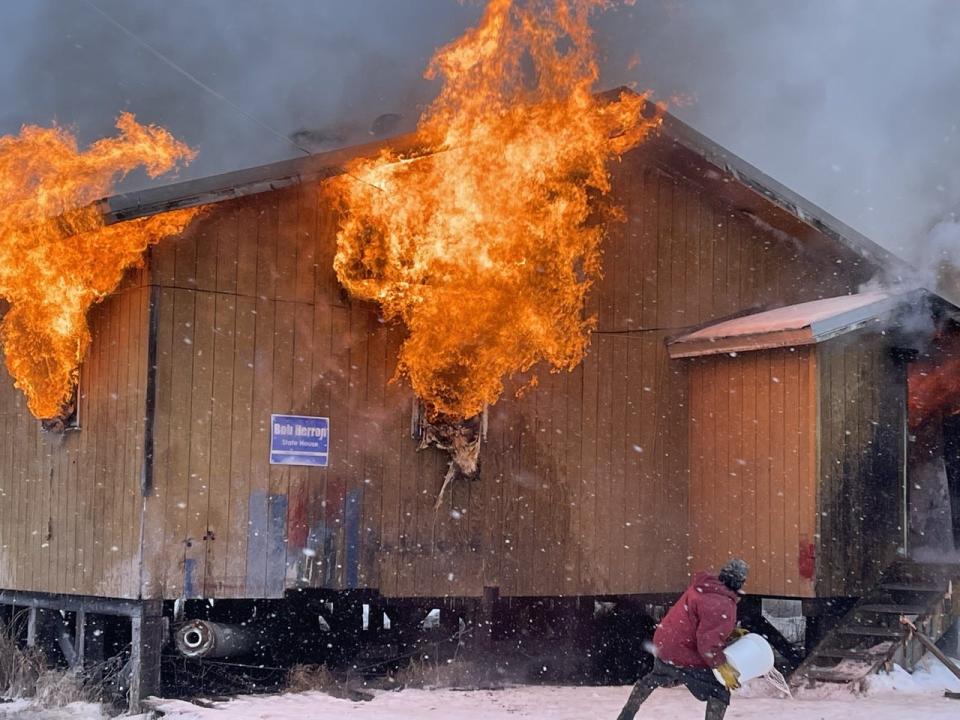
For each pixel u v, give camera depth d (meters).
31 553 14.28
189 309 12.95
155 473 12.68
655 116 15.14
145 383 12.70
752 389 15.43
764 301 16.89
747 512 15.37
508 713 12.25
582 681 15.57
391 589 14.01
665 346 16.06
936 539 17.12
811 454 14.73
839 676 13.74
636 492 15.70
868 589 15.18
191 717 11.73
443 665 14.71
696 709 12.48
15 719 12.23
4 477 14.92
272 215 13.50
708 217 16.53
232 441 13.12
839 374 15.06
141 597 12.55
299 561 13.44
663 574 15.82
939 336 15.82
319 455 13.64
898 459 15.68
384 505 14.05
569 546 15.15
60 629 14.57
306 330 13.66
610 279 15.65
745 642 9.79
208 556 12.91
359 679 14.16
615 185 15.73
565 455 15.20
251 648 13.61
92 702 13.05
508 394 14.84
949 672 14.48
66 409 13.64
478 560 14.56
